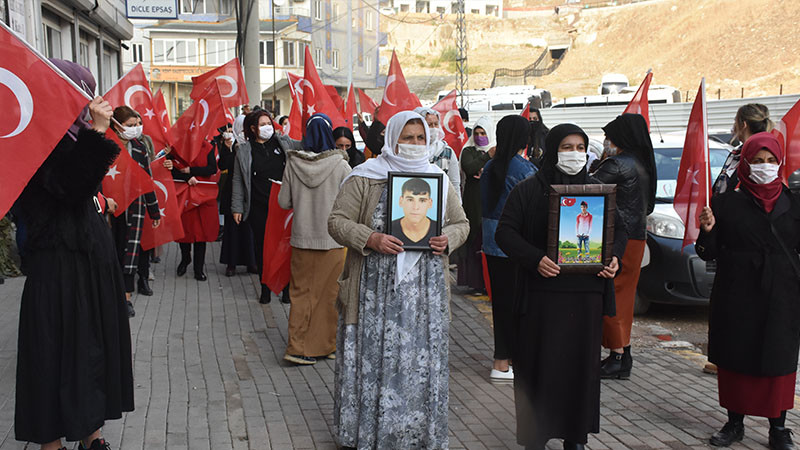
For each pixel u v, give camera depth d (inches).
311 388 219.5
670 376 237.9
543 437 162.7
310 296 239.1
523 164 219.3
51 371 147.5
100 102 148.6
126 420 189.8
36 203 147.0
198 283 362.9
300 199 236.5
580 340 160.7
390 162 169.5
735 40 2977.4
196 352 252.2
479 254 335.9
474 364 248.2
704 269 293.7
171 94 2236.7
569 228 159.2
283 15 2144.4
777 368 175.2
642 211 224.5
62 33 595.8
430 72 4079.7
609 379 233.9
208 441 178.9
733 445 183.8
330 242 236.8
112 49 807.7
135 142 281.3
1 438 173.2
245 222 378.3
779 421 181.0
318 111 349.7
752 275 178.7
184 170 354.6
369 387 165.0
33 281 148.1
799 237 180.1
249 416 195.8
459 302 334.3
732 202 183.2
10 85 135.8
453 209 175.3
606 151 244.5
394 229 162.6
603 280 163.5
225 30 2204.7
